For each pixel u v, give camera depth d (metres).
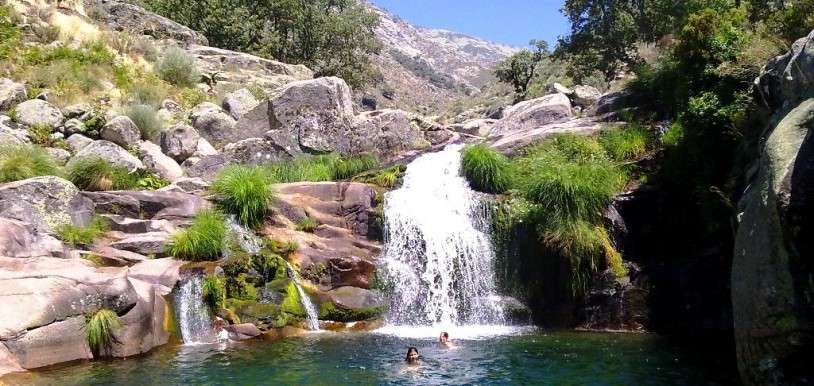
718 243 13.66
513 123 22.59
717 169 14.06
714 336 12.80
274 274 13.63
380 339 12.59
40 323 9.74
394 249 16.16
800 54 8.99
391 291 14.84
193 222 14.57
